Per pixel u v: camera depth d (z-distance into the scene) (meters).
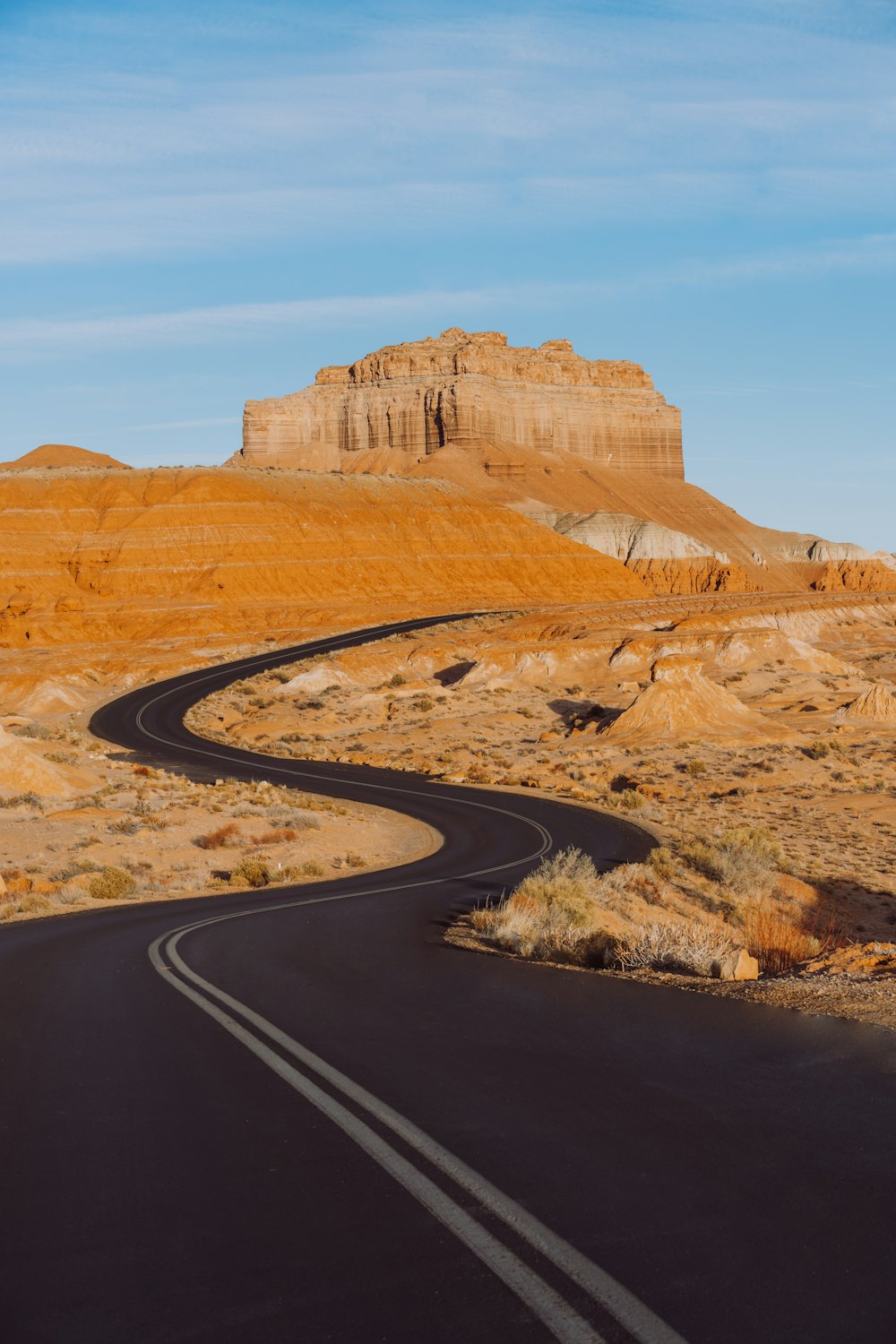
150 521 155.25
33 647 125.44
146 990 10.84
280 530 161.38
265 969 12.26
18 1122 6.29
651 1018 8.83
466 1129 5.84
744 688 91.31
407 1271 4.08
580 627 115.56
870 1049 7.48
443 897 22.53
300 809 43.91
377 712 91.31
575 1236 4.36
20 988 11.16
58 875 27.97
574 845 36.25
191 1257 4.30
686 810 50.62
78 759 59.56
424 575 167.88
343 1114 6.20
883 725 74.06
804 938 18.41
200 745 73.81
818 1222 4.46
